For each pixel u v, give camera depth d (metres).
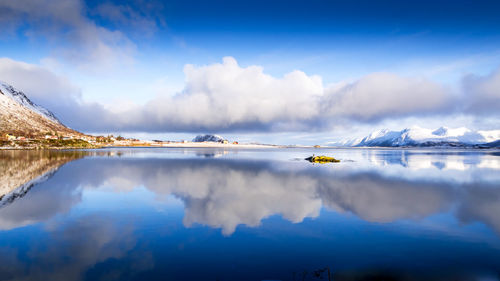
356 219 16.28
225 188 26.75
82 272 9.87
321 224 15.35
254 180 32.38
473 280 9.51
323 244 12.55
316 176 36.34
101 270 10.02
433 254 11.52
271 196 22.84
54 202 20.45
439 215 17.11
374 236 13.55
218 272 9.98
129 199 21.52
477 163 62.47
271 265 10.53
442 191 25.28
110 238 13.12
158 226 14.92
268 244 12.51
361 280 9.48
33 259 10.85
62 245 12.25
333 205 19.67
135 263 10.61
